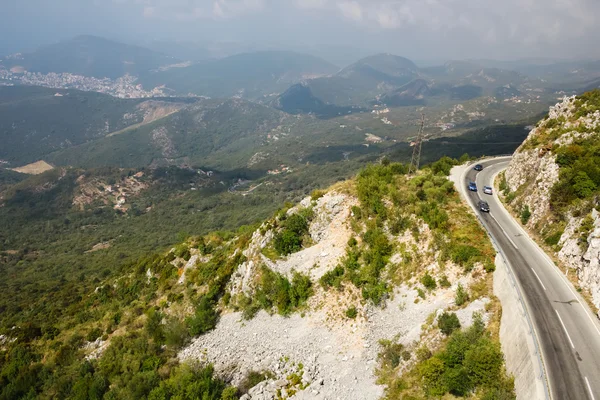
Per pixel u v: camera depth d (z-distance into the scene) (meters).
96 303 76.25
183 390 40.34
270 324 48.03
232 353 46.22
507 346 29.73
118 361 50.22
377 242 46.50
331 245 52.47
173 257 75.19
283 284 50.31
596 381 25.67
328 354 40.69
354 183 59.19
